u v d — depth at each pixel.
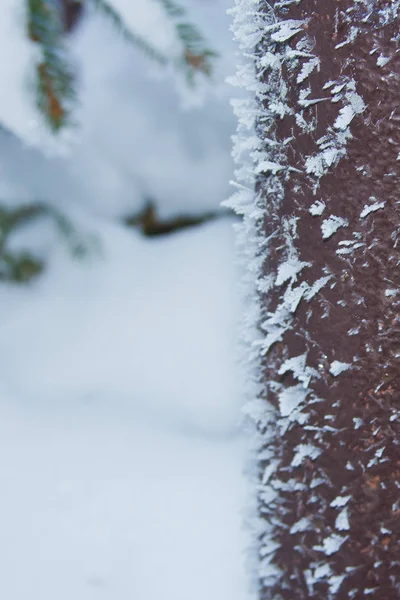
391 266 0.42
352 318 0.43
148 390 0.93
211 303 1.05
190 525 0.58
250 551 0.48
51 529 0.60
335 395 0.43
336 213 0.43
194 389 0.90
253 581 0.48
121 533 0.58
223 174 1.14
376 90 0.42
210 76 0.67
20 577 0.56
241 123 0.45
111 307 1.09
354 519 0.44
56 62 0.59
